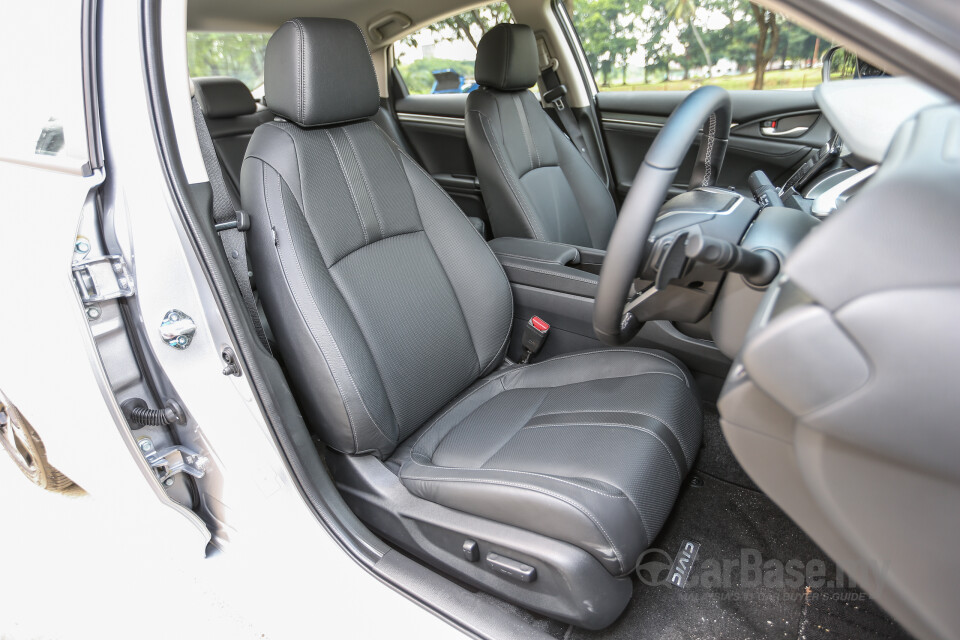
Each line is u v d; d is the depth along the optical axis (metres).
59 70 1.04
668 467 1.16
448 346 1.46
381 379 1.29
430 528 1.19
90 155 1.02
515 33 2.05
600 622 1.06
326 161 1.31
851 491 0.62
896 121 0.70
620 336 0.99
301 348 1.19
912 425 0.55
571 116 2.65
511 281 1.71
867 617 1.27
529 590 1.10
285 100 1.27
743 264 0.79
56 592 1.52
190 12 1.94
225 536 1.33
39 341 1.18
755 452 0.68
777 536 1.47
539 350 1.73
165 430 1.23
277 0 2.03
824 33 0.63
